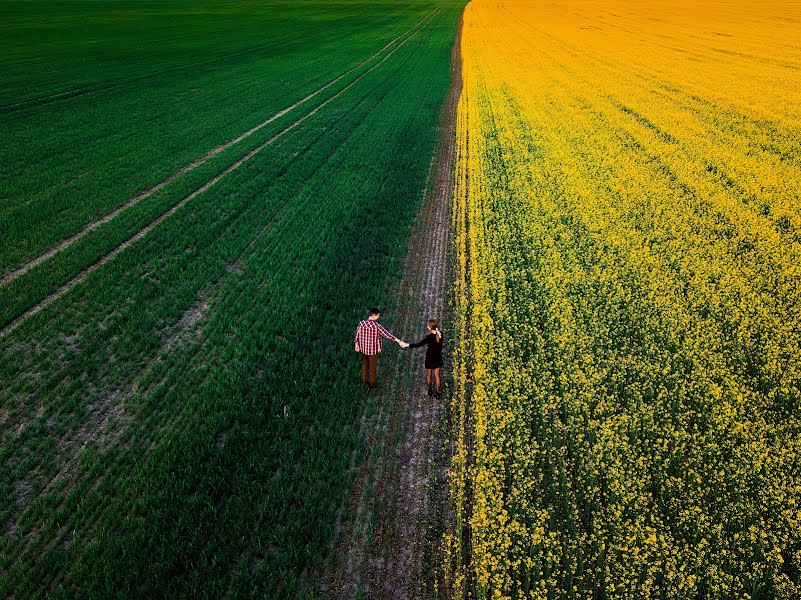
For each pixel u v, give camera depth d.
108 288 15.90
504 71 48.88
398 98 41.50
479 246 17.64
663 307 14.14
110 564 8.16
